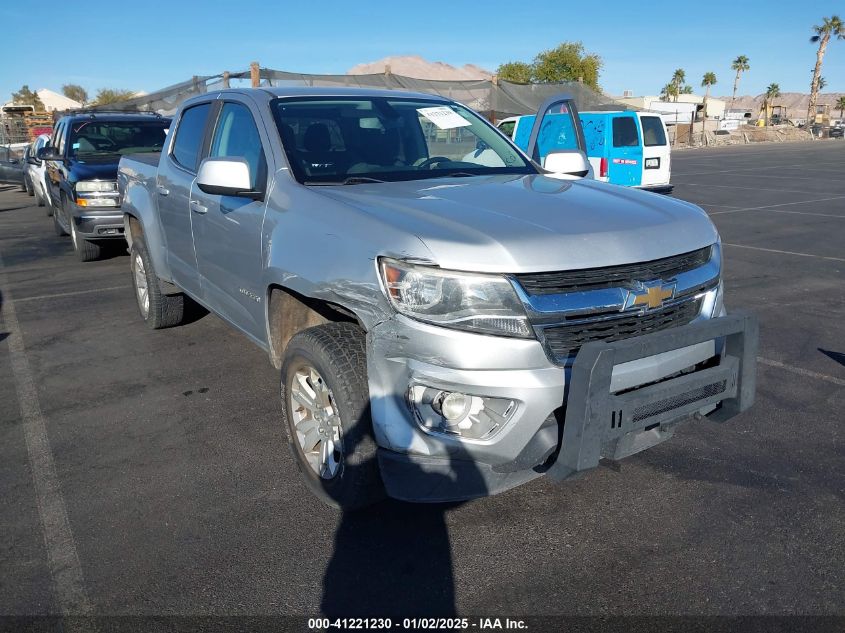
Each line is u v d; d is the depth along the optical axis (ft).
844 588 9.27
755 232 37.29
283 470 12.46
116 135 34.14
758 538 10.34
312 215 10.81
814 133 192.95
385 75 49.60
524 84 56.65
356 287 9.58
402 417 9.20
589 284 9.16
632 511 11.06
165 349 18.99
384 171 12.82
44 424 14.48
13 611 8.97
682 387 9.42
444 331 8.77
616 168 49.65
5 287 26.81
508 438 8.93
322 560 9.93
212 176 11.73
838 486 11.72
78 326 21.39
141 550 10.19
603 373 8.52
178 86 53.83
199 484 12.01
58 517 11.06
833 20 222.07
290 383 11.19
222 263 13.91
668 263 9.90
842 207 47.21
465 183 12.12
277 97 13.67
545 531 10.57
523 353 8.76
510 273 8.73
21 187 70.28
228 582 9.50
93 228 29.14
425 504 11.30
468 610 8.95
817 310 22.07
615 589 9.30
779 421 14.15
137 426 14.33
